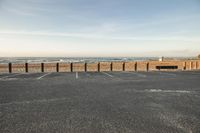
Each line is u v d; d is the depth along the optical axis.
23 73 20.78
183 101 7.62
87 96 8.45
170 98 8.16
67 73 20.81
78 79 14.97
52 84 12.14
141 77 16.62
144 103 7.24
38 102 7.30
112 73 20.95
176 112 6.10
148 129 4.64
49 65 36.19
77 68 31.28
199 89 10.45
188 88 10.77
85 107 6.60
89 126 4.80
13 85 11.66
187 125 4.94
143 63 38.44
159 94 9.00
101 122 5.09
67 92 9.38
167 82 13.28
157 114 5.86
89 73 20.89
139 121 5.21
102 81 13.74
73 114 5.79
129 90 10.05
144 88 10.70
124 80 14.37
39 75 18.27
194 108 6.59
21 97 8.18
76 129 4.60
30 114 5.77
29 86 11.28
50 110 6.21
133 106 6.79
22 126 4.78
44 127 4.72
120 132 4.44
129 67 33.69
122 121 5.19
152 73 21.09
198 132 4.50
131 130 4.57
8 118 5.39
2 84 12.13
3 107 6.57
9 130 4.52
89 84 12.20
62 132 4.42
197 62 34.09
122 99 7.89
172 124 5.00
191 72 22.75
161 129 4.65
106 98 8.05
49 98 8.01
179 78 15.86
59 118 5.41
